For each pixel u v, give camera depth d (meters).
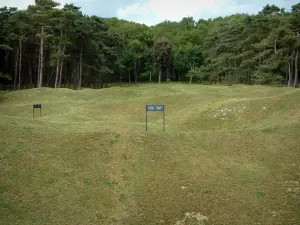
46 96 44.44
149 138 20.66
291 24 49.69
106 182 16.80
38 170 17.06
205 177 17.75
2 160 17.27
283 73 59.59
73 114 32.34
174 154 19.62
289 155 19.94
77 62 65.19
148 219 14.53
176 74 100.62
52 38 55.34
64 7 55.19
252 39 62.31
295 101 27.94
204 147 21.00
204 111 31.28
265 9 61.50
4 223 13.59
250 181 17.55
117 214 14.80
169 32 123.94
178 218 14.71
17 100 43.91
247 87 47.12
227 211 15.19
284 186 17.16
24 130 20.44
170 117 32.66
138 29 100.75
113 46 76.38
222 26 76.12
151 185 16.72
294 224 14.35
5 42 57.09
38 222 13.97
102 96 44.59
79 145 19.55
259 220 14.65
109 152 19.11
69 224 14.05
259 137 22.11
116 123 24.28
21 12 53.75
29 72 73.44
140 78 99.75
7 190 15.39
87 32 56.38
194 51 93.75
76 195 15.74
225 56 69.00
